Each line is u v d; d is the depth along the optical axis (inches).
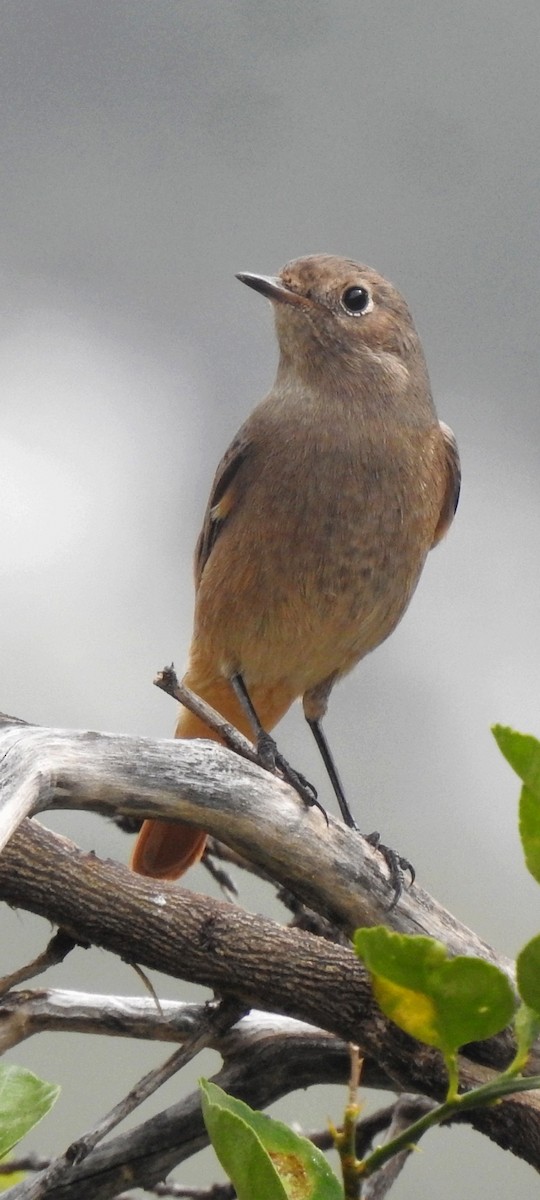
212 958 114.0
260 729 118.6
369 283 119.0
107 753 114.0
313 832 114.6
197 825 114.3
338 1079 114.5
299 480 118.4
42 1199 114.1
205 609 118.8
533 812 96.9
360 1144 114.5
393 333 119.0
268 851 114.5
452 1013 94.7
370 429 118.6
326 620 118.6
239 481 118.7
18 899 114.0
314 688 119.3
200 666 119.0
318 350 118.7
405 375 118.9
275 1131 100.3
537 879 97.8
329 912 114.7
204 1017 114.3
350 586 118.5
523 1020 95.2
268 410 118.8
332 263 119.0
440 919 114.8
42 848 114.0
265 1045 114.4
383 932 93.0
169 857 117.0
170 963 114.0
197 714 114.6
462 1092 114.0
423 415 118.9
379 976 95.7
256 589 118.5
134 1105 113.9
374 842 117.2
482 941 114.9
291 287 118.9
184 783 114.2
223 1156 92.0
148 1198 114.6
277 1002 114.0
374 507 118.4
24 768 113.7
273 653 118.8
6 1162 114.4
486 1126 114.0
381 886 114.7
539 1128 113.9
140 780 114.0
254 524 118.5
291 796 114.6
